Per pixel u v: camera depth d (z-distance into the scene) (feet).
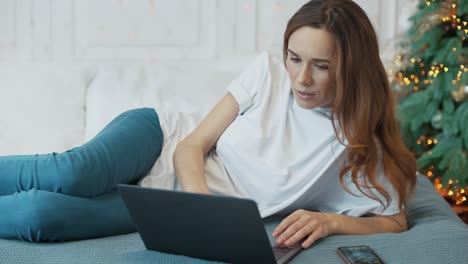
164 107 7.80
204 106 7.86
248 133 6.13
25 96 7.88
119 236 5.55
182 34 9.98
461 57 9.45
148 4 9.93
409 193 6.16
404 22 9.80
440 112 9.61
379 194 5.95
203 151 6.29
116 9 9.96
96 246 5.12
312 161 6.00
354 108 5.70
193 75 8.29
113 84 8.09
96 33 10.00
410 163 6.03
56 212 5.10
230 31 9.91
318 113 6.07
